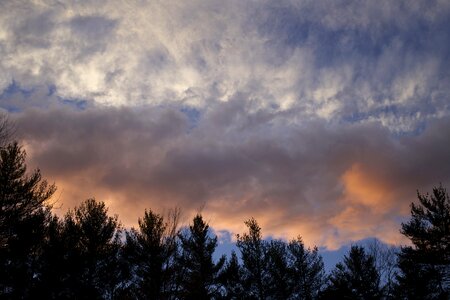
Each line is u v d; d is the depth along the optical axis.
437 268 20.44
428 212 20.69
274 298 22.73
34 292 13.12
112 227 17.00
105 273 16.14
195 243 20.22
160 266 14.56
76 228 16.02
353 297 22.55
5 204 11.75
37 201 12.52
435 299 19.84
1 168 11.74
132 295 15.70
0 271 12.41
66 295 14.38
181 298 18.06
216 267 20.67
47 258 13.95
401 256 21.69
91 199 17.45
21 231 12.24
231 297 21.27
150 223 16.16
